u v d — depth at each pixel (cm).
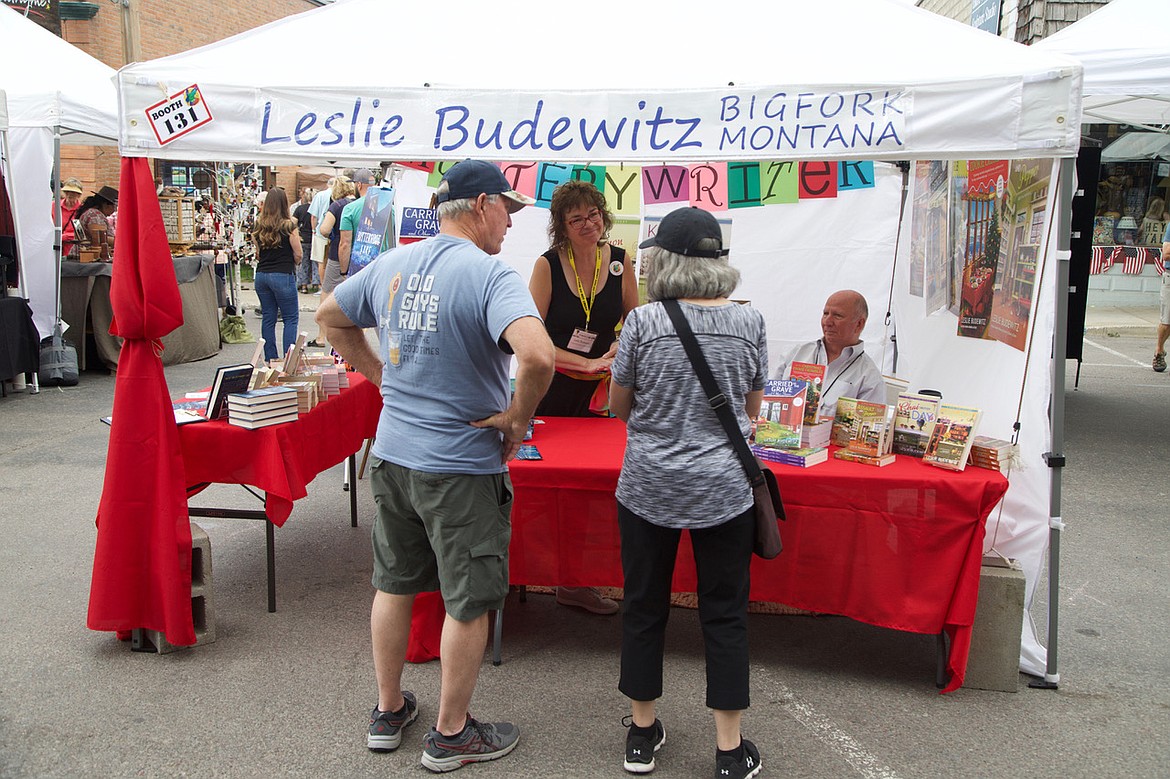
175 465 324
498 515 262
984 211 382
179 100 304
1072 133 281
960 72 293
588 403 394
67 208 956
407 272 257
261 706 302
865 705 310
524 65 310
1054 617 318
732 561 256
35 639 346
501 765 272
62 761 269
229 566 427
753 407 270
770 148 295
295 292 853
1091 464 618
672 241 252
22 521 475
